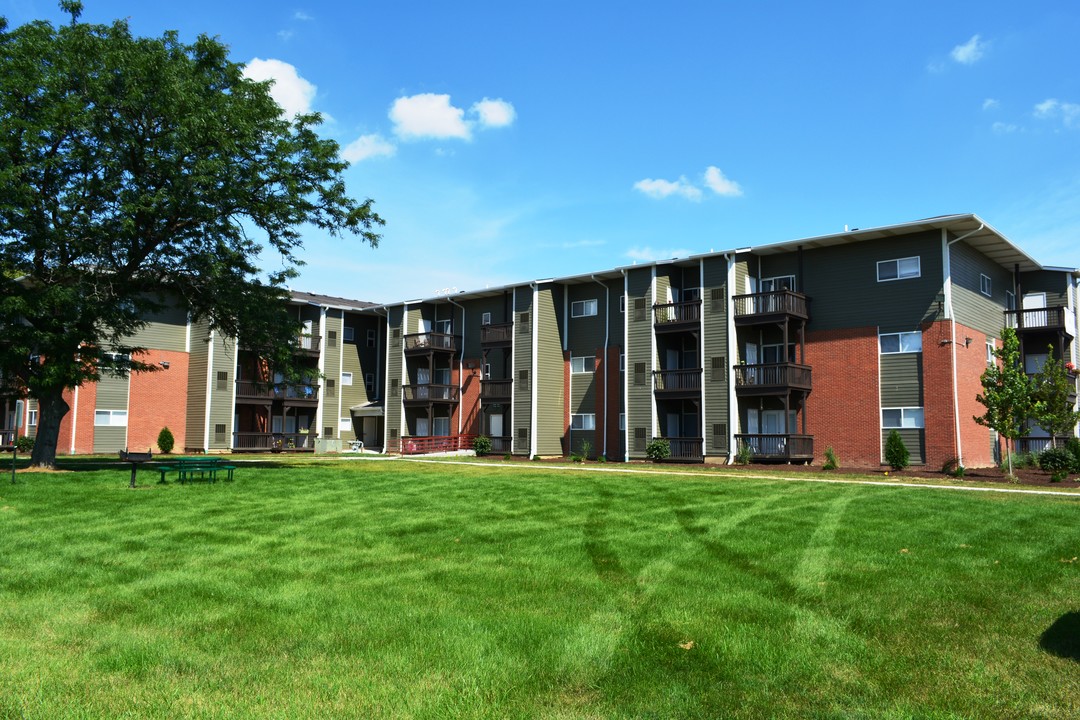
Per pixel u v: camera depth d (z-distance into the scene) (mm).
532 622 6180
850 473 25391
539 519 12258
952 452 26734
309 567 8414
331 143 24375
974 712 4406
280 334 25547
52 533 10703
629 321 34906
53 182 20859
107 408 38781
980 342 29578
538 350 38156
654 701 4547
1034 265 32625
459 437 42469
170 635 5883
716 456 31516
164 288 24688
